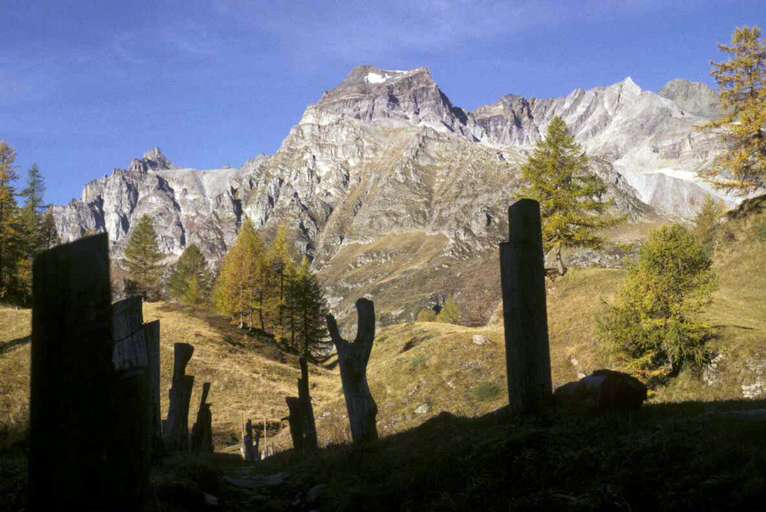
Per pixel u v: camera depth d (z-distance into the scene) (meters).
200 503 7.18
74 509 3.21
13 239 53.78
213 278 98.50
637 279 27.72
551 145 45.69
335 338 11.27
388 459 8.43
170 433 13.67
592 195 46.38
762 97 42.81
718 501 5.14
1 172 51.56
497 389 36.19
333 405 38.41
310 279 74.06
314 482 8.78
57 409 3.23
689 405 9.09
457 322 109.88
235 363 54.31
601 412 7.93
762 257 38.41
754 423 6.20
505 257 8.44
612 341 28.17
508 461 6.90
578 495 5.98
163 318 65.25
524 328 8.25
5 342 38.47
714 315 31.52
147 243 82.38
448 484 6.91
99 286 3.33
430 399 36.62
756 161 43.19
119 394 3.34
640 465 6.04
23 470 7.39
